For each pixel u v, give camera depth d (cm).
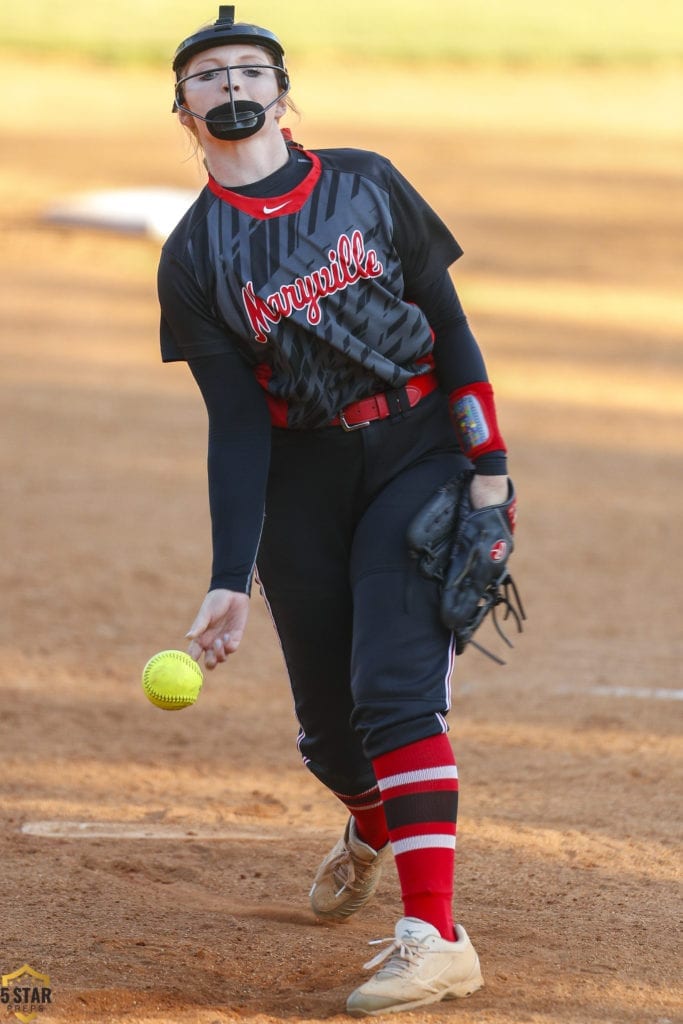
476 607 1217
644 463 3894
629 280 6291
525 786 1845
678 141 9431
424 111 10100
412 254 1225
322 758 1323
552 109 10356
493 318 5606
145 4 13950
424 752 1164
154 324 5472
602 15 14225
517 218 7412
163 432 4188
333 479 1245
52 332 5316
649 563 3056
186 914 1403
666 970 1262
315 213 1188
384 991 1141
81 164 8212
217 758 2006
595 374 4850
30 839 1628
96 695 2270
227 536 1194
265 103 1191
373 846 1367
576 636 2591
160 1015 1152
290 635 1288
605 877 1508
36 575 2906
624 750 1994
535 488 3634
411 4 14512
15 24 12650
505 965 1262
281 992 1215
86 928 1352
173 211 6856
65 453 3928
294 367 1198
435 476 1250
